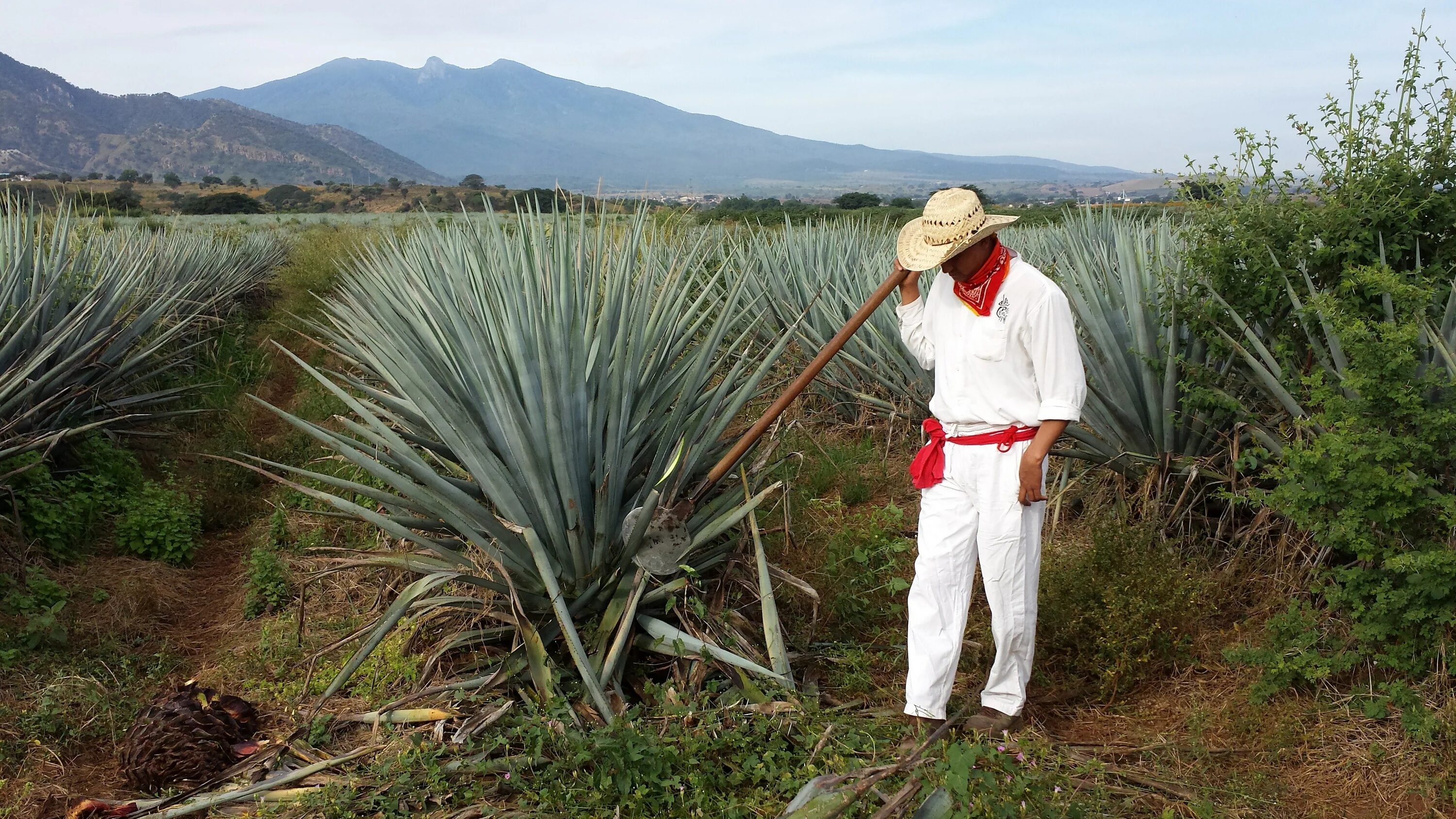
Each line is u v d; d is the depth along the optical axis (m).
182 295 9.79
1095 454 4.26
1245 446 4.12
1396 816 2.41
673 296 4.28
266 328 13.80
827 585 3.95
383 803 2.59
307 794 2.70
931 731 2.91
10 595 4.16
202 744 2.92
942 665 2.88
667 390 3.86
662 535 3.22
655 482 3.52
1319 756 2.67
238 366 10.97
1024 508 2.82
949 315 2.91
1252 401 4.14
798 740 2.81
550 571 3.08
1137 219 7.89
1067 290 4.43
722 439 4.60
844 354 6.73
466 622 3.54
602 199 4.41
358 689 3.41
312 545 5.04
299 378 10.66
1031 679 3.30
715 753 2.78
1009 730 2.94
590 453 3.39
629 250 4.21
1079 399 2.75
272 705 3.41
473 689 3.18
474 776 2.72
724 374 6.73
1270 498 3.24
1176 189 4.27
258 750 3.01
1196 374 3.96
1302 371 3.73
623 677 3.30
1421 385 2.96
